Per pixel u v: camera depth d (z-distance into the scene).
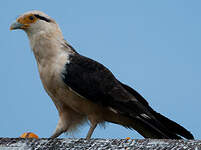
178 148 5.87
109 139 6.23
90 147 6.14
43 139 6.45
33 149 6.30
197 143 5.93
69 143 6.31
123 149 6.00
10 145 6.38
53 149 6.27
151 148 5.94
